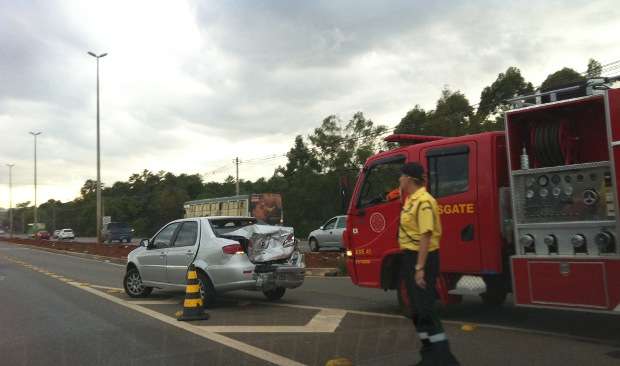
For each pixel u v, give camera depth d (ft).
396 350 21.88
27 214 471.62
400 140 30.99
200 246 34.71
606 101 20.97
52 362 21.48
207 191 313.94
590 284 21.17
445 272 26.55
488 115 132.87
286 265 34.63
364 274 29.86
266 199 121.39
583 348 21.24
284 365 20.10
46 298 39.86
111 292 43.04
